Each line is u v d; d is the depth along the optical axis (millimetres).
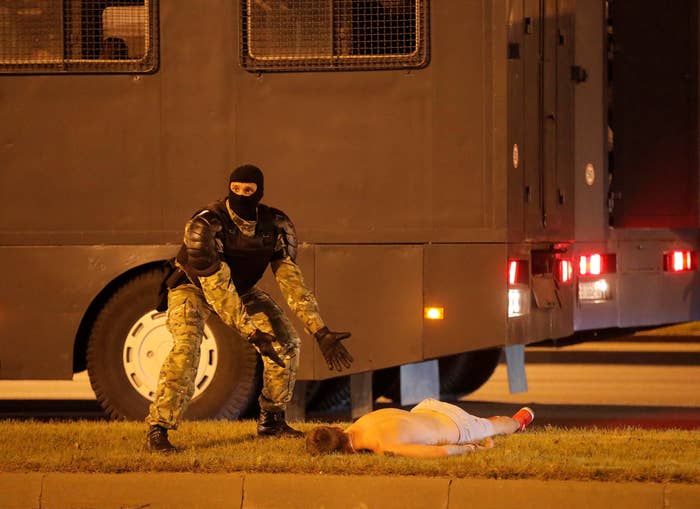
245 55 29266
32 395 40375
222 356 29406
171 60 29516
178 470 20922
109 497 20531
